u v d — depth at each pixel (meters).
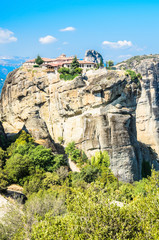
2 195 44.94
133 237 21.20
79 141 88.12
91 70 99.00
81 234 20.06
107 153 77.94
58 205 36.25
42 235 20.84
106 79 88.44
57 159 66.56
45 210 34.50
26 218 28.23
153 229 21.02
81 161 79.69
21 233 25.48
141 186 56.28
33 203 34.94
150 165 93.69
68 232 21.05
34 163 62.56
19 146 66.88
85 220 21.39
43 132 80.88
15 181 55.44
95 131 81.25
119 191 59.09
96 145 80.00
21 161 58.06
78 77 94.62
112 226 21.12
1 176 50.41
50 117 107.69
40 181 54.66
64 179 62.09
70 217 22.48
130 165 78.81
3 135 77.94
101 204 22.92
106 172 73.25
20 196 47.03
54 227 21.47
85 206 22.28
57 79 104.19
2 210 34.28
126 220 21.83
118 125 80.62
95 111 87.31
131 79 93.75
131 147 81.00
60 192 47.53
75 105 94.31
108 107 86.31
